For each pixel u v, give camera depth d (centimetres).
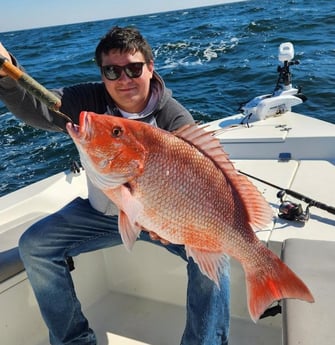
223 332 188
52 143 750
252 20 2216
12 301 212
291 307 160
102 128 136
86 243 207
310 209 233
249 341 214
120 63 192
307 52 1188
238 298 223
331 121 655
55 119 209
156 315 241
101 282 257
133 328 233
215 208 146
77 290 244
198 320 183
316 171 281
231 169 149
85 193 296
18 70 149
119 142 138
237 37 1711
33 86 150
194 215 145
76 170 311
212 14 3644
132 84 196
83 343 208
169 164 141
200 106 852
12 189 600
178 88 1029
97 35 3183
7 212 259
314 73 928
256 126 351
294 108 727
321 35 1463
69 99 215
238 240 152
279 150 313
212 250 150
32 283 198
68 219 201
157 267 243
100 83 227
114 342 224
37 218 250
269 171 288
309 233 210
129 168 139
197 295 183
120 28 196
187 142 145
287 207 222
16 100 188
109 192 143
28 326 221
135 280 253
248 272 155
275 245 206
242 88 959
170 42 1825
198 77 1127
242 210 151
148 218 143
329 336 146
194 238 147
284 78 387
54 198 285
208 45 1603
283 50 379
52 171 649
